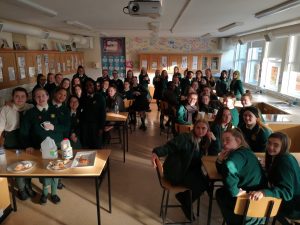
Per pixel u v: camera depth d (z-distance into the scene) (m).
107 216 2.90
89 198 3.24
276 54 6.79
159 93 7.45
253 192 1.97
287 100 5.95
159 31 7.52
